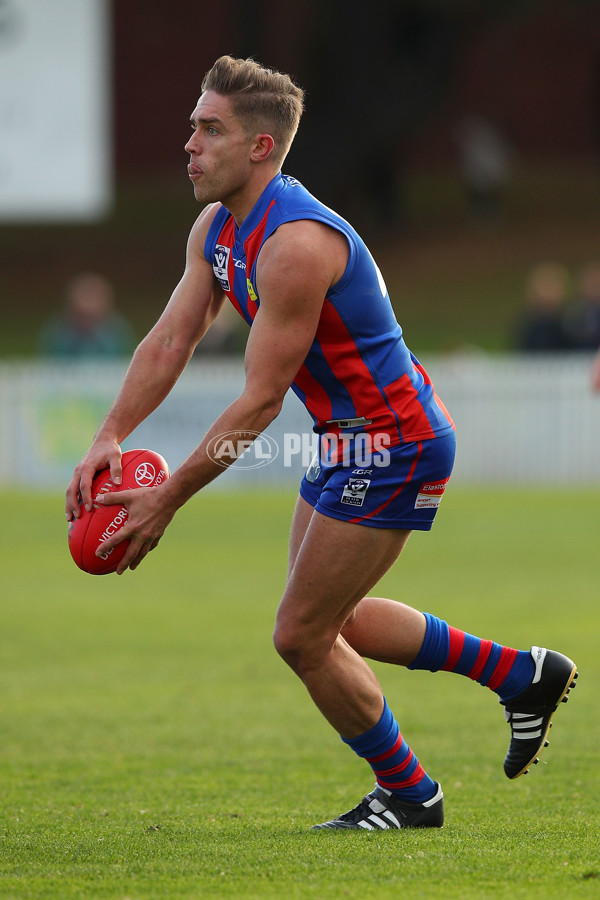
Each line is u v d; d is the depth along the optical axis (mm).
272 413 12461
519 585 32562
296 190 12586
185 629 28047
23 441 54750
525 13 99375
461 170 123688
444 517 45875
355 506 12758
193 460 12406
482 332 90500
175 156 122312
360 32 99562
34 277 105875
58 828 13742
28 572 36031
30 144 66000
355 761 17625
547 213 113750
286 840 13055
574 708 20688
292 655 13047
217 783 16312
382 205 110625
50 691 22406
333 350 12656
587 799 15070
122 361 55781
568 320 64125
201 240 13648
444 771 16766
